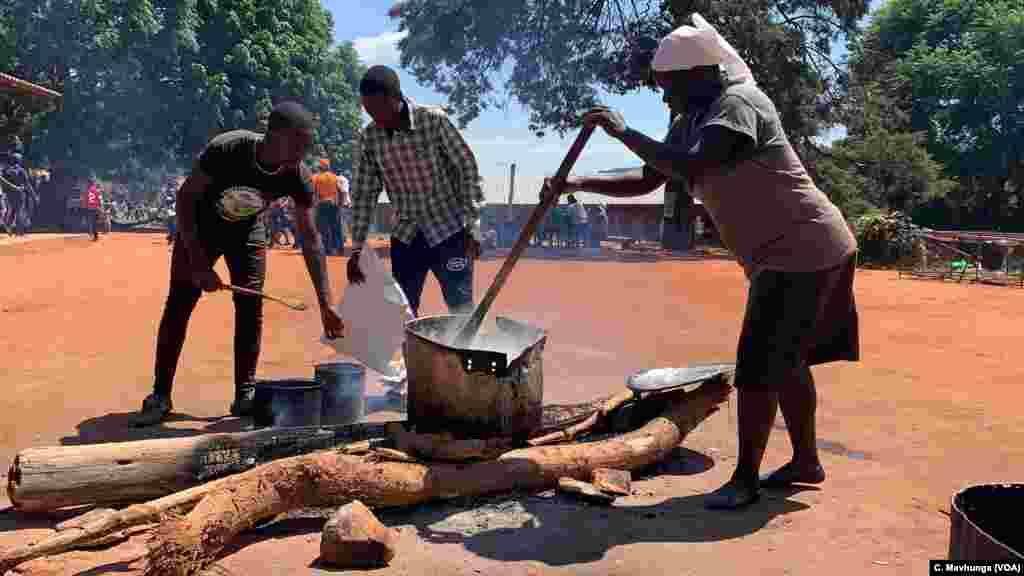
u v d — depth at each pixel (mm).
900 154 40375
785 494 3338
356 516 2561
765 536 2859
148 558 2330
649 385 3854
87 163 34906
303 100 43500
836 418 4648
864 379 5848
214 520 2449
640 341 7082
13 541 2635
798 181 3074
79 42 32750
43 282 10977
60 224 32000
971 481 3533
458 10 29406
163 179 45781
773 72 26188
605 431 3850
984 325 9281
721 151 2920
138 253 17828
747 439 3186
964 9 56812
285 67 40906
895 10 61031
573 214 26922
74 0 31891
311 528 2816
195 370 5469
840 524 2992
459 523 2893
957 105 53531
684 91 3180
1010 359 6871
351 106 53781
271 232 22750
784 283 3082
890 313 10461
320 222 18000
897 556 2705
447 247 4637
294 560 2541
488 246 24719
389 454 2992
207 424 4121
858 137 40875
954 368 6371
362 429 3320
